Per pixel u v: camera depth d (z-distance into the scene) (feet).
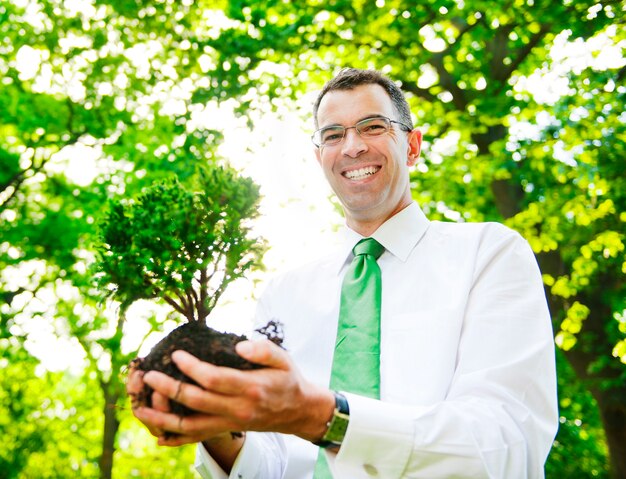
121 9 28.27
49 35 33.40
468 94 28.96
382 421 4.50
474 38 27.94
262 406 3.82
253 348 3.83
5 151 39.91
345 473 4.58
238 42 26.78
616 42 22.09
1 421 49.11
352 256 7.09
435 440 4.57
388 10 24.90
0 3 33.58
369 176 6.81
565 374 32.71
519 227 23.48
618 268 24.49
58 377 51.72
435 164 30.68
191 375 3.71
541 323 5.54
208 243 4.86
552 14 23.20
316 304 6.91
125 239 4.92
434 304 6.10
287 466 6.25
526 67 29.50
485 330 5.55
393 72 27.76
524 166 26.17
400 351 5.95
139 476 63.31
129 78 33.94
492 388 5.09
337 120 6.96
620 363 26.11
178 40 28.37
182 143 27.04
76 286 40.14
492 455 4.61
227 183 4.93
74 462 56.08
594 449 36.35
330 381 6.03
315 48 27.17
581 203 22.50
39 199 42.88
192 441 4.06
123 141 37.22
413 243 6.61
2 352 42.37
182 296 4.92
